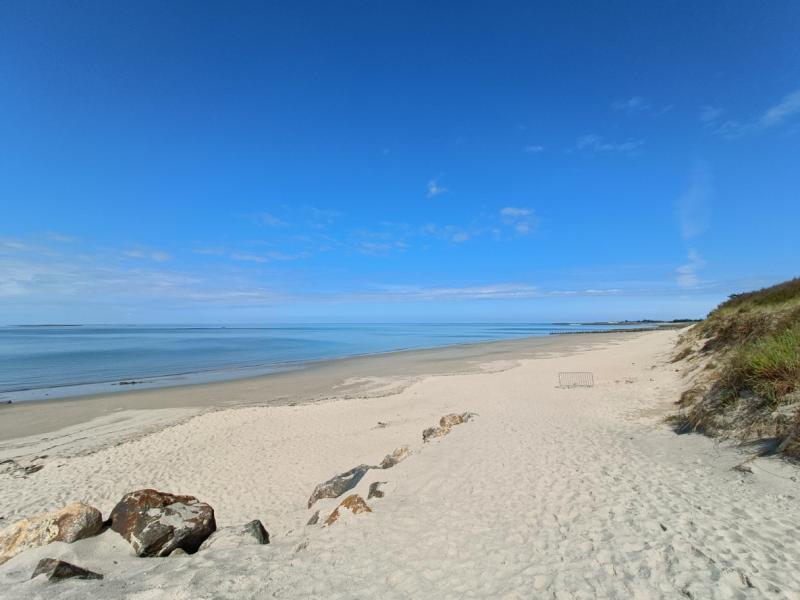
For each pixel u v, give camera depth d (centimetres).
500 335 8538
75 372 3066
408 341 6712
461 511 580
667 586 368
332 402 1766
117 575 424
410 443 1143
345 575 420
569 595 369
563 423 1114
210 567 429
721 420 802
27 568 436
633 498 564
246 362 3662
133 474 1016
